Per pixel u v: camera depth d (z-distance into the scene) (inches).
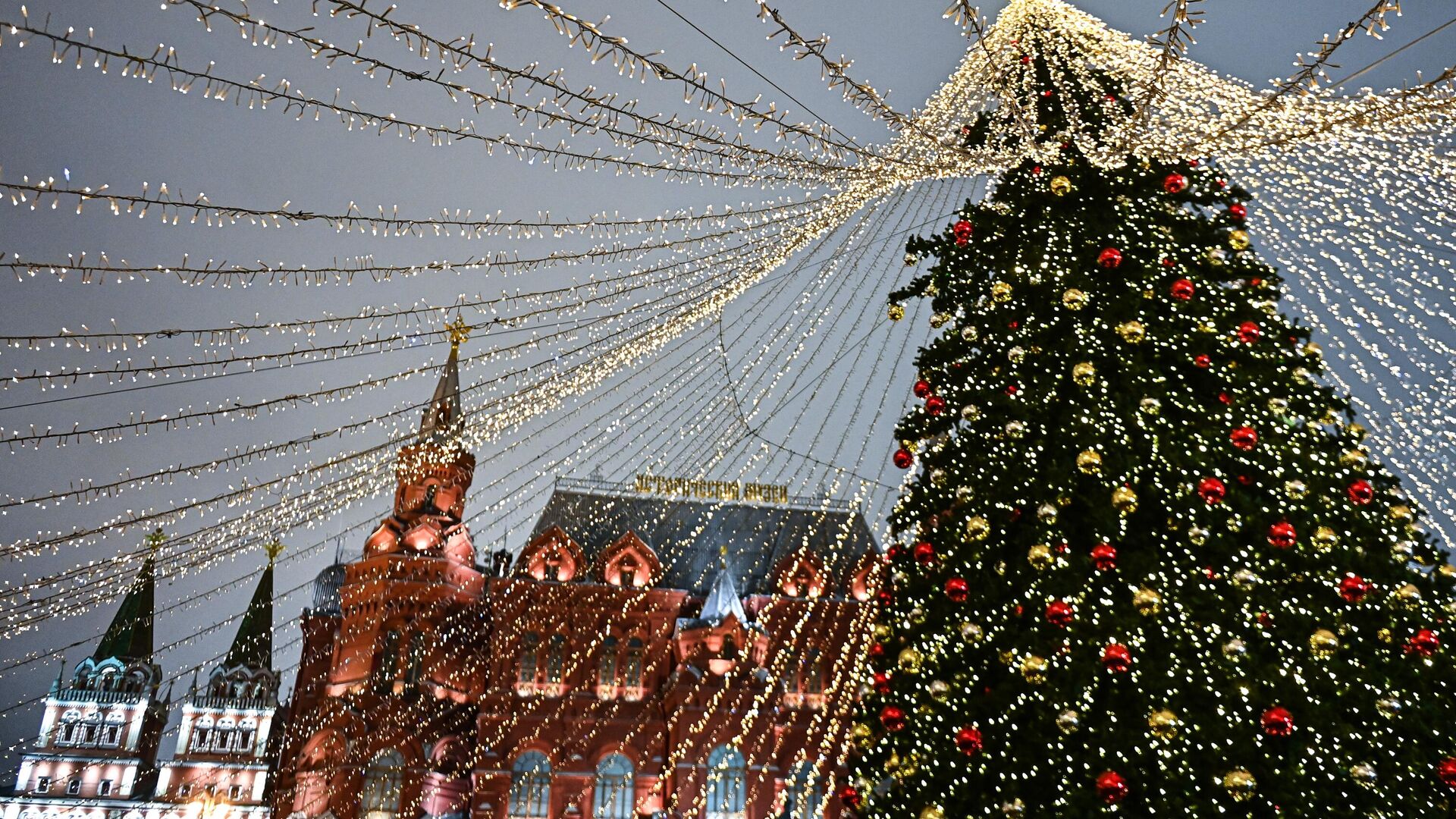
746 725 1729.8
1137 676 377.1
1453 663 378.6
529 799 1711.4
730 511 2175.2
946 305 533.6
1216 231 494.3
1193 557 402.0
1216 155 495.2
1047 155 503.8
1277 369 445.7
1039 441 446.0
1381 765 357.1
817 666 1870.1
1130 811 367.2
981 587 438.6
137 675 2271.2
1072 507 430.3
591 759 1760.6
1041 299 486.3
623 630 1918.1
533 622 1886.1
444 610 1907.0
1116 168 508.1
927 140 480.4
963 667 431.8
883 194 555.2
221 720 2255.2
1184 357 448.8
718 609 1867.6
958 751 416.5
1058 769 381.7
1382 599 388.8
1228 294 477.7
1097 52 538.9
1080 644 392.2
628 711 1830.7
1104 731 374.3
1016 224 519.5
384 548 1945.1
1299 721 362.6
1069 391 453.1
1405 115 401.1
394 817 1720.0
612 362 553.9
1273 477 416.8
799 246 526.6
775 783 1702.8
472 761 1781.5
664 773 1749.5
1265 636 378.3
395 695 1818.4
